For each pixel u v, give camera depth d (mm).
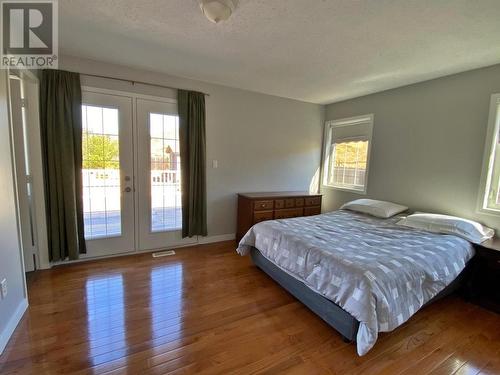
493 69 2662
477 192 2818
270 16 1891
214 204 3893
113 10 1871
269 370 1589
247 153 4066
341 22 1948
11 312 1817
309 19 1920
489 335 1990
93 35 2266
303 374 1568
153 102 3258
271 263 2674
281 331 1959
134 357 1643
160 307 2205
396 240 2422
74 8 1845
